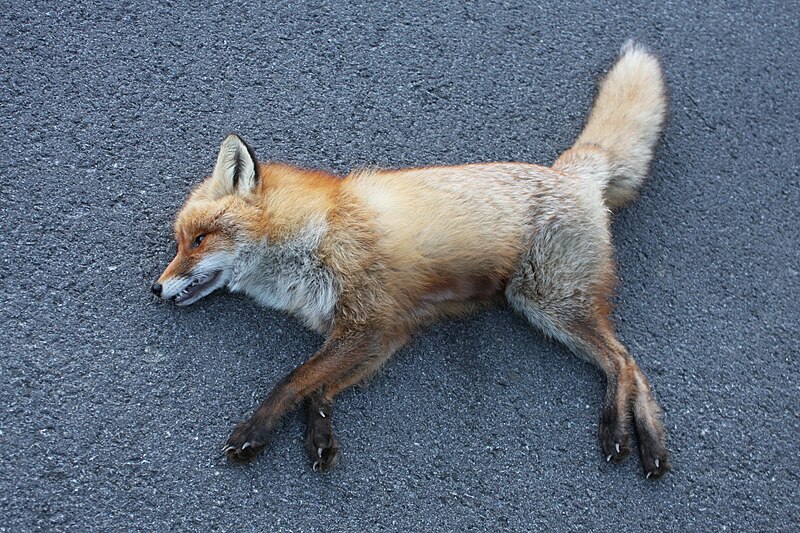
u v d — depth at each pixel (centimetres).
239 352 156
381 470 151
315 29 176
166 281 152
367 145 171
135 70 169
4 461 146
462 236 156
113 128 165
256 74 172
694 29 186
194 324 156
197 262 153
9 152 162
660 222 171
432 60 177
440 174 158
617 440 154
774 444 160
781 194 176
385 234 154
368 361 154
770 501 157
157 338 155
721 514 155
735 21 188
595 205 162
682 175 175
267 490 148
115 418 150
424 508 150
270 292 157
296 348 157
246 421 149
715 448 158
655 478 155
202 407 152
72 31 170
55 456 147
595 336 158
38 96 166
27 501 145
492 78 178
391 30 178
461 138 174
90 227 160
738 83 183
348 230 154
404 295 155
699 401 161
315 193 156
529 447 155
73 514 145
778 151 179
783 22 189
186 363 154
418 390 156
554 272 159
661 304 166
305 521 148
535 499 152
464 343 159
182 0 174
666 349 163
